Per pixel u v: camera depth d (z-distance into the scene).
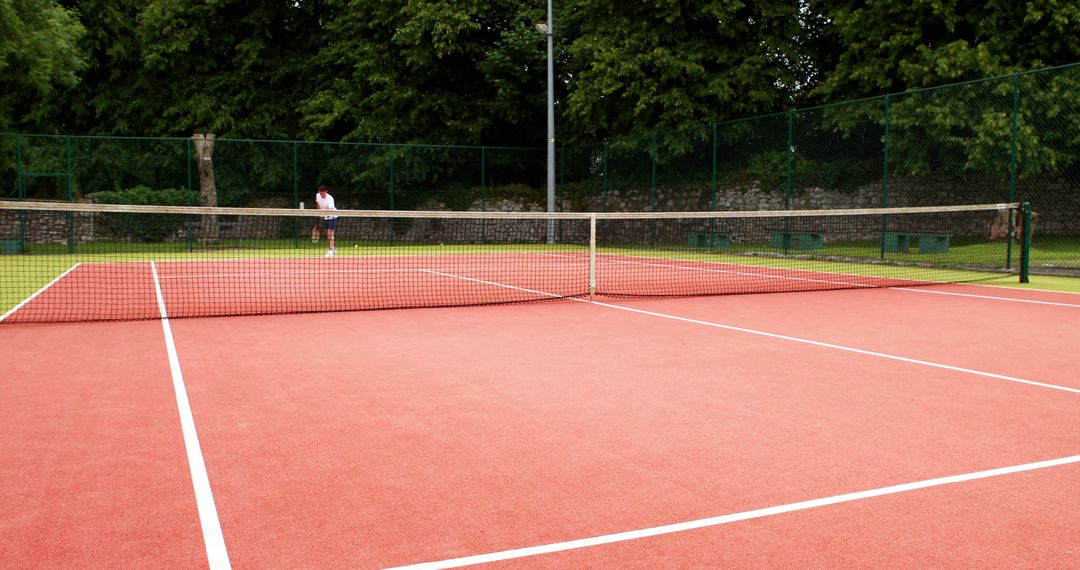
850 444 3.97
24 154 21.12
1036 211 18.50
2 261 17.97
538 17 28.20
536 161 26.84
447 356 6.41
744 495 3.27
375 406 4.77
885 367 5.93
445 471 3.59
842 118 18.27
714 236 20.84
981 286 12.05
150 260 18.41
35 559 2.69
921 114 16.05
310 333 7.64
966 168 16.14
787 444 3.98
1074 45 18.20
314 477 3.51
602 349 6.72
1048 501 3.19
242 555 2.72
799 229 19.42
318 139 29.69
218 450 3.90
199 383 5.41
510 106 28.89
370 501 3.22
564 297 10.67
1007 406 4.74
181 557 2.71
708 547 2.77
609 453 3.84
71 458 3.78
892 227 18.48
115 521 3.02
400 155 24.94
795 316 8.80
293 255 20.36
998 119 14.95
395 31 28.77
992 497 3.23
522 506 3.16
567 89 28.50
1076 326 7.98
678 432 4.20
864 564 2.63
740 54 23.94
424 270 15.83
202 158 22.80
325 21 30.88
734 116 24.25
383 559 2.68
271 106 29.92
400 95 28.09
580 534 2.88
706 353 6.53
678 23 23.84
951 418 4.46
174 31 28.70
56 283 12.98
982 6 19.31
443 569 2.61
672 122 23.75
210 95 29.39
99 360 6.23
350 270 15.80
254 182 23.80
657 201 22.69
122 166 22.64
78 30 23.16
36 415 4.56
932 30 20.34
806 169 18.91
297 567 2.62
